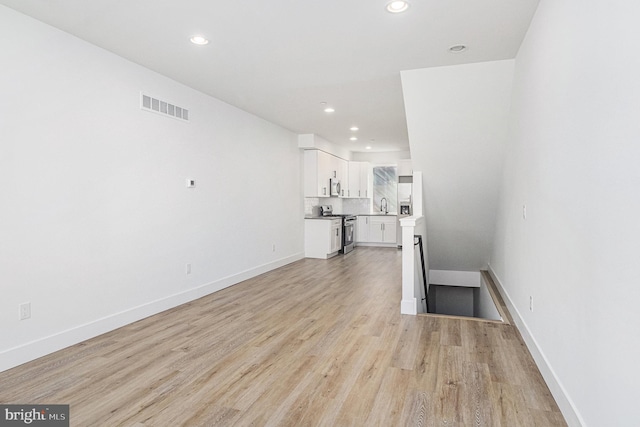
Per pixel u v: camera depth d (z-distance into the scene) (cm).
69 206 304
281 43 320
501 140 431
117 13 270
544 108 249
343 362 277
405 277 399
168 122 407
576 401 187
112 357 285
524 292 317
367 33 301
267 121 618
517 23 286
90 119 321
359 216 991
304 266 679
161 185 398
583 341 178
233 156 525
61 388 238
